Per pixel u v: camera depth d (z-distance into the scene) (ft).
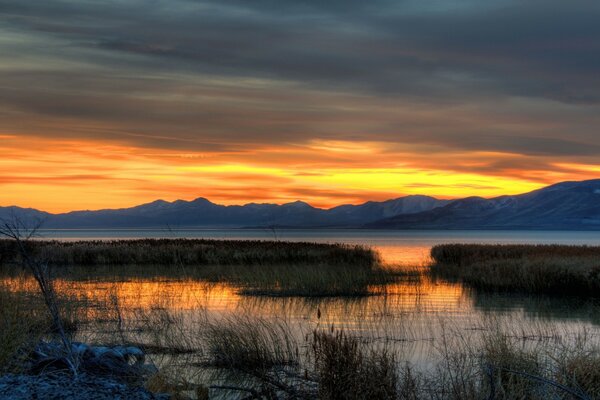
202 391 34.65
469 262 135.64
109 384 25.82
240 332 46.26
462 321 66.90
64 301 54.19
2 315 33.81
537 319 70.18
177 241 176.96
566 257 116.47
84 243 169.89
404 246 360.89
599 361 35.09
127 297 81.82
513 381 31.99
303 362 42.93
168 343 48.24
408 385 31.89
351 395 30.27
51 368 30.50
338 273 104.83
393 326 62.54
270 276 104.94
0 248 88.79
